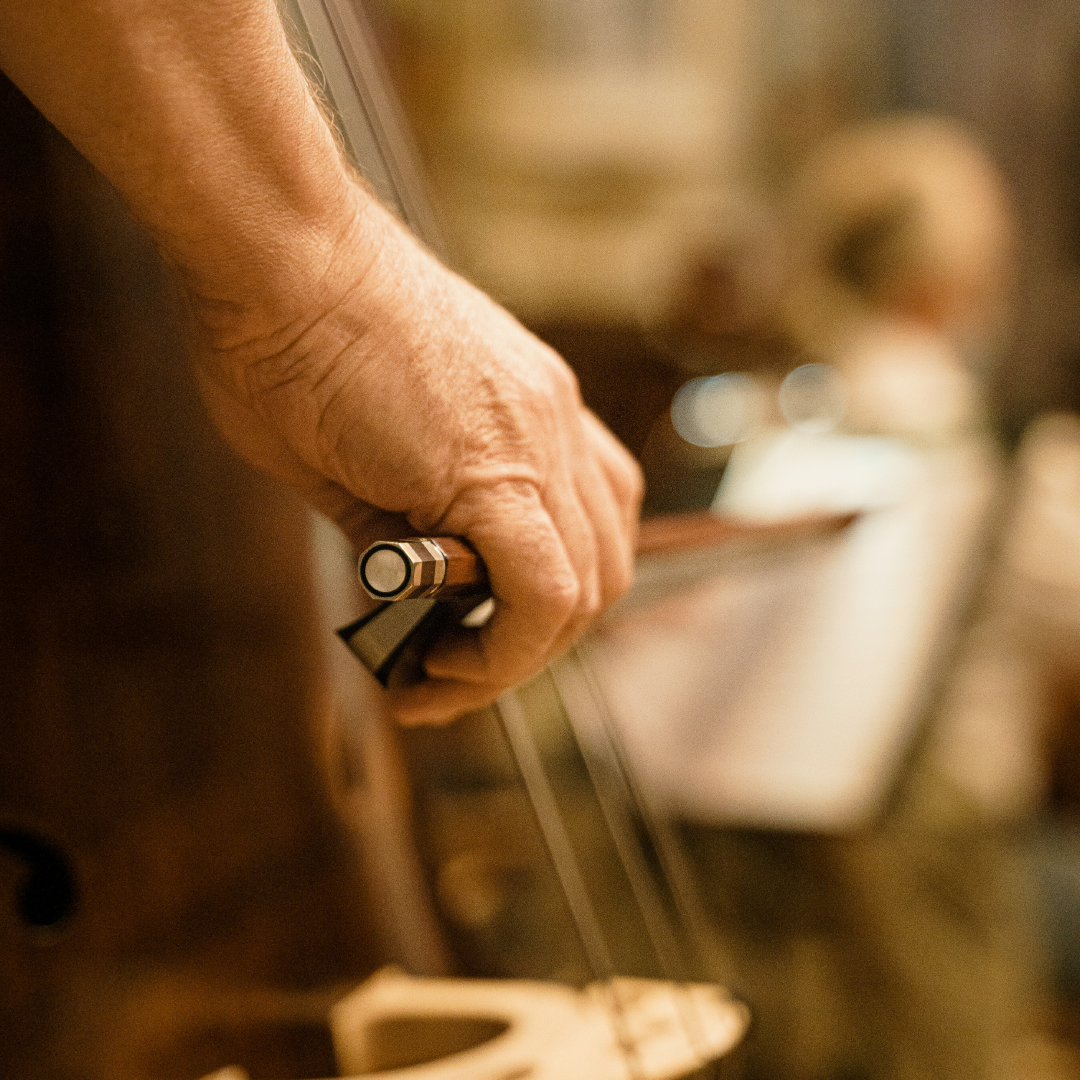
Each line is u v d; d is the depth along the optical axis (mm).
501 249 3002
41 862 804
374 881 861
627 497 769
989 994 1659
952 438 1813
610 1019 851
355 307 688
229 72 658
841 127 3580
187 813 820
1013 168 3812
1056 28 3727
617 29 3176
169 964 814
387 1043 849
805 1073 1562
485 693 731
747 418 2008
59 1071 797
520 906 994
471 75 2977
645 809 950
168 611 819
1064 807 2400
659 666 1584
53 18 642
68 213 806
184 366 821
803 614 1629
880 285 1984
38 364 803
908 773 1514
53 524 804
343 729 855
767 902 1546
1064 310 3801
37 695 799
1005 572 1783
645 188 3170
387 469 698
